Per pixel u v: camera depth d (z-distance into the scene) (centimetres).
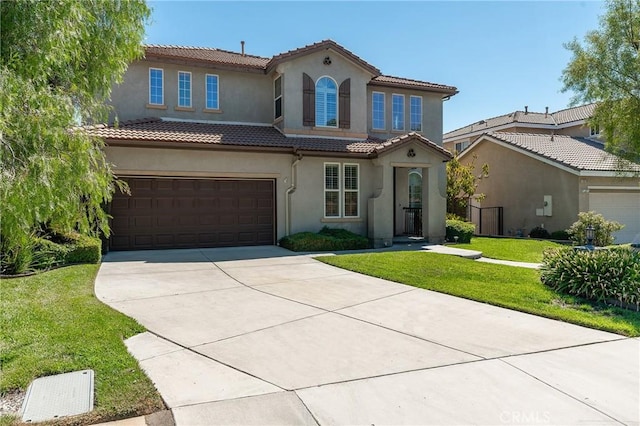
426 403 412
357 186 1714
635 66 1336
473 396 427
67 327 597
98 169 573
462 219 2191
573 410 402
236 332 618
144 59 1611
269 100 1831
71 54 558
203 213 1527
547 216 2181
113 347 531
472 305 784
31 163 410
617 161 1669
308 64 1736
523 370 493
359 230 1714
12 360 486
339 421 378
